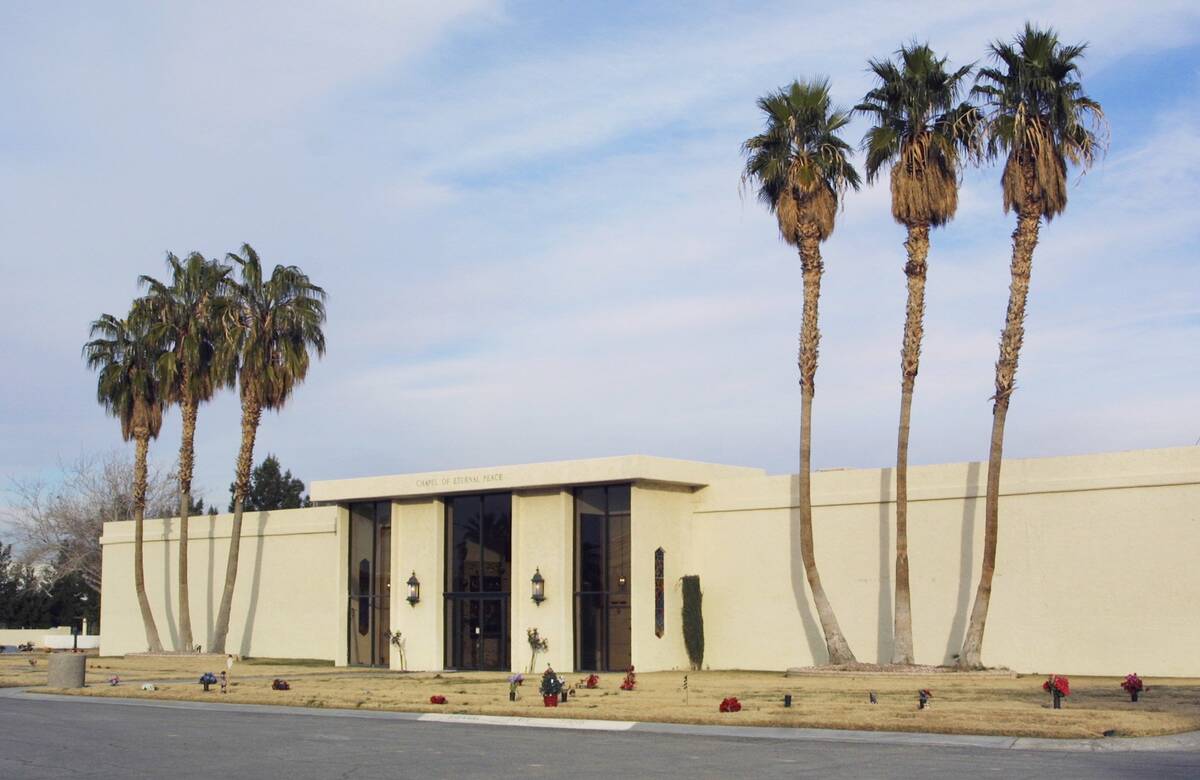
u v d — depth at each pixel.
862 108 33.06
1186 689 25.69
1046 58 30.44
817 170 33.25
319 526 47.28
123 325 48.22
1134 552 30.70
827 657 35.88
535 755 17.08
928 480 34.44
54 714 24.77
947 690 26.39
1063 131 30.75
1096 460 31.56
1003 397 30.66
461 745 18.45
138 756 17.33
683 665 37.94
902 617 31.92
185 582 47.19
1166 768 14.94
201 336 46.56
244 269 45.59
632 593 36.56
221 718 23.64
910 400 32.03
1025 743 17.75
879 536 35.19
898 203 32.28
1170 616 29.98
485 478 39.38
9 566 84.31
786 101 33.84
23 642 69.50
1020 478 32.72
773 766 15.58
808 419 33.66
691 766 15.68
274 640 48.22
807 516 33.53
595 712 22.53
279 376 45.72
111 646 54.34
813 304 33.66
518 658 38.50
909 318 32.16
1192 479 30.03
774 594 37.28
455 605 40.78
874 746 17.89
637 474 36.34
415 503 41.94
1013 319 30.53
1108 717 19.83
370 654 42.97
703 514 39.12
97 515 77.44
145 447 48.69
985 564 31.05
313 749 18.03
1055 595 31.80
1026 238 30.61
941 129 32.34
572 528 38.44
